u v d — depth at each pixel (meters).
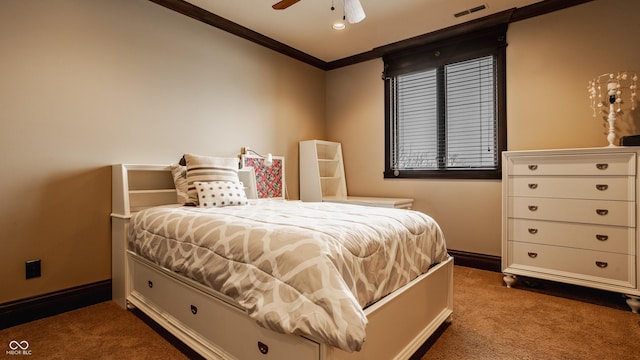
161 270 1.95
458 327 2.03
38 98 2.19
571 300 2.46
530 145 3.05
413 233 1.86
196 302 1.67
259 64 3.67
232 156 3.38
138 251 2.18
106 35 2.50
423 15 3.14
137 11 2.68
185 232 1.78
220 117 3.28
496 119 3.26
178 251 1.77
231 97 3.38
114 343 1.84
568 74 2.87
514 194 2.71
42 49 2.21
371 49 3.99
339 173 4.29
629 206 2.25
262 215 1.91
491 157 3.32
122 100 2.59
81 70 2.38
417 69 3.75
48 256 2.25
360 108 4.21
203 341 1.62
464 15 3.14
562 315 2.20
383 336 1.45
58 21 2.27
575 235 2.45
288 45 3.87
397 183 3.90
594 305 2.37
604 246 2.34
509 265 2.74
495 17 3.11
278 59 3.89
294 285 1.19
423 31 3.50
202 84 3.13
